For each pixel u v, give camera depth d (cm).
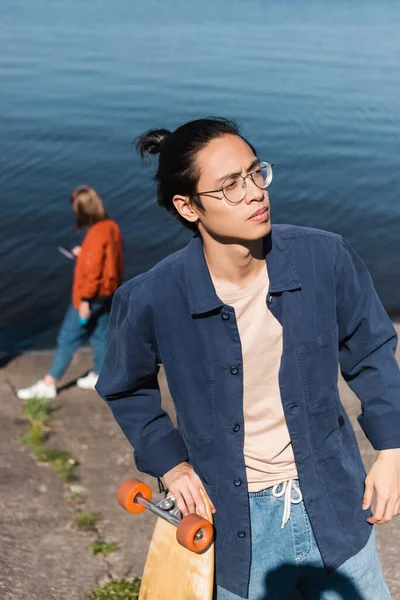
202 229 223
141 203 1600
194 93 2647
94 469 497
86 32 4219
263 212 213
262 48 3722
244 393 232
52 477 481
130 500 240
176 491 239
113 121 2281
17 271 1257
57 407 612
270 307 225
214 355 229
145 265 1327
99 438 547
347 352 241
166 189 225
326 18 5244
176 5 5716
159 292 229
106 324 656
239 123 231
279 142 2106
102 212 645
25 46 3662
